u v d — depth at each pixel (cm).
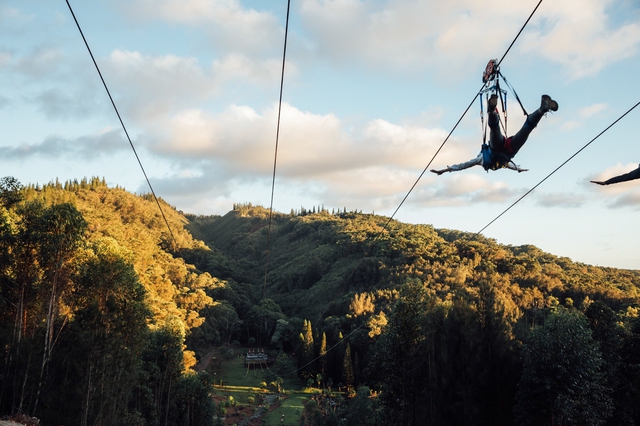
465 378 3984
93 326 3703
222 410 8975
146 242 16375
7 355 3447
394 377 4494
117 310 3878
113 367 3897
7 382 3556
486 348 4003
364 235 19950
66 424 3588
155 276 12375
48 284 3659
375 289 13275
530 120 815
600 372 3678
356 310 12012
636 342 3997
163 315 8744
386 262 14912
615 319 4078
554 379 3434
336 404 9125
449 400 4031
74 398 3647
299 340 13262
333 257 19525
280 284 19425
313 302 16075
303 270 19238
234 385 11106
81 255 3819
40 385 3400
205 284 15925
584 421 3369
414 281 4559
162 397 5888
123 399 4259
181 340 6006
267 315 15100
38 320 3859
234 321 14825
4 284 3628
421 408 4250
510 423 3819
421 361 4359
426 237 17788
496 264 13200
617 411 3850
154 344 5797
